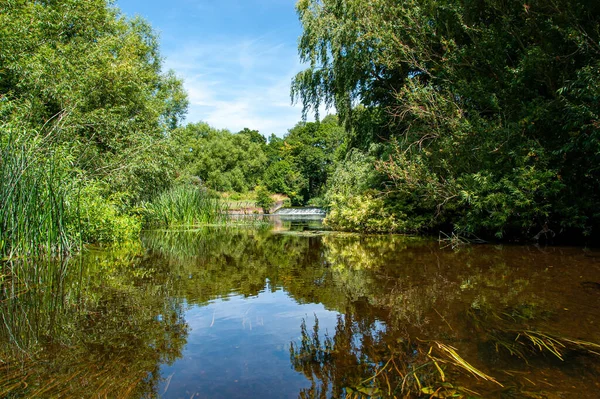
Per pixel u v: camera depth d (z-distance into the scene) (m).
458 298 2.84
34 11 9.16
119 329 2.23
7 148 4.41
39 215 4.83
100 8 11.65
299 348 1.92
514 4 6.53
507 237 7.06
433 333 2.10
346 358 1.79
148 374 1.63
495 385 1.51
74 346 1.96
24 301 2.87
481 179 6.18
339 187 11.91
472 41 7.48
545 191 5.68
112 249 6.25
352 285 3.42
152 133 11.59
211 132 41.78
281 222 16.12
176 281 3.68
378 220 9.12
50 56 8.76
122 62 10.62
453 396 1.42
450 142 6.84
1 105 7.10
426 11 8.25
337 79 11.38
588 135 5.31
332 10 11.50
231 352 1.88
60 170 5.64
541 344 1.92
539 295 2.88
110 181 9.09
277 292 3.20
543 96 6.25
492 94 6.58
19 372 1.65
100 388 1.50
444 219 8.30
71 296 3.03
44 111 8.48
